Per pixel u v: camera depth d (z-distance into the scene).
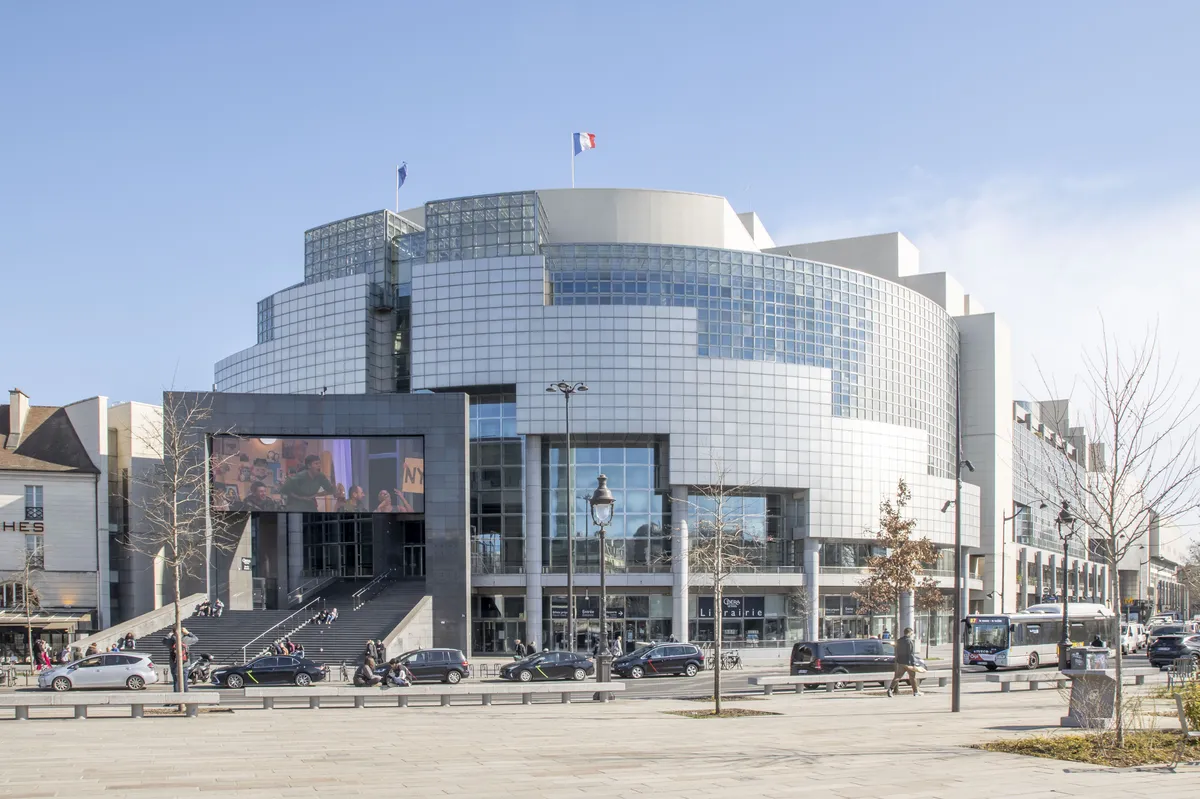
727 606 85.81
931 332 106.06
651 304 85.44
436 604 71.75
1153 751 20.25
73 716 31.27
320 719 30.59
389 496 72.62
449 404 73.69
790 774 18.08
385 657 59.00
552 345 83.12
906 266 117.50
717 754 20.94
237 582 74.19
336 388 89.12
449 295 85.00
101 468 78.69
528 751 21.64
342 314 89.62
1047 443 138.62
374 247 91.00
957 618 33.72
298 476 72.19
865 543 92.44
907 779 17.47
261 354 95.75
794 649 51.88
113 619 82.00
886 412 97.06
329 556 88.06
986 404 115.69
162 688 49.34
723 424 84.50
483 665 62.75
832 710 33.56
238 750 21.86
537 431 82.25
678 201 94.12
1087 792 16.23
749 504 87.06
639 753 21.22
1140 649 85.69
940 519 101.25
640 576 82.12
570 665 54.19
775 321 89.00
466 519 72.75
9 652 69.12
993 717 30.08
